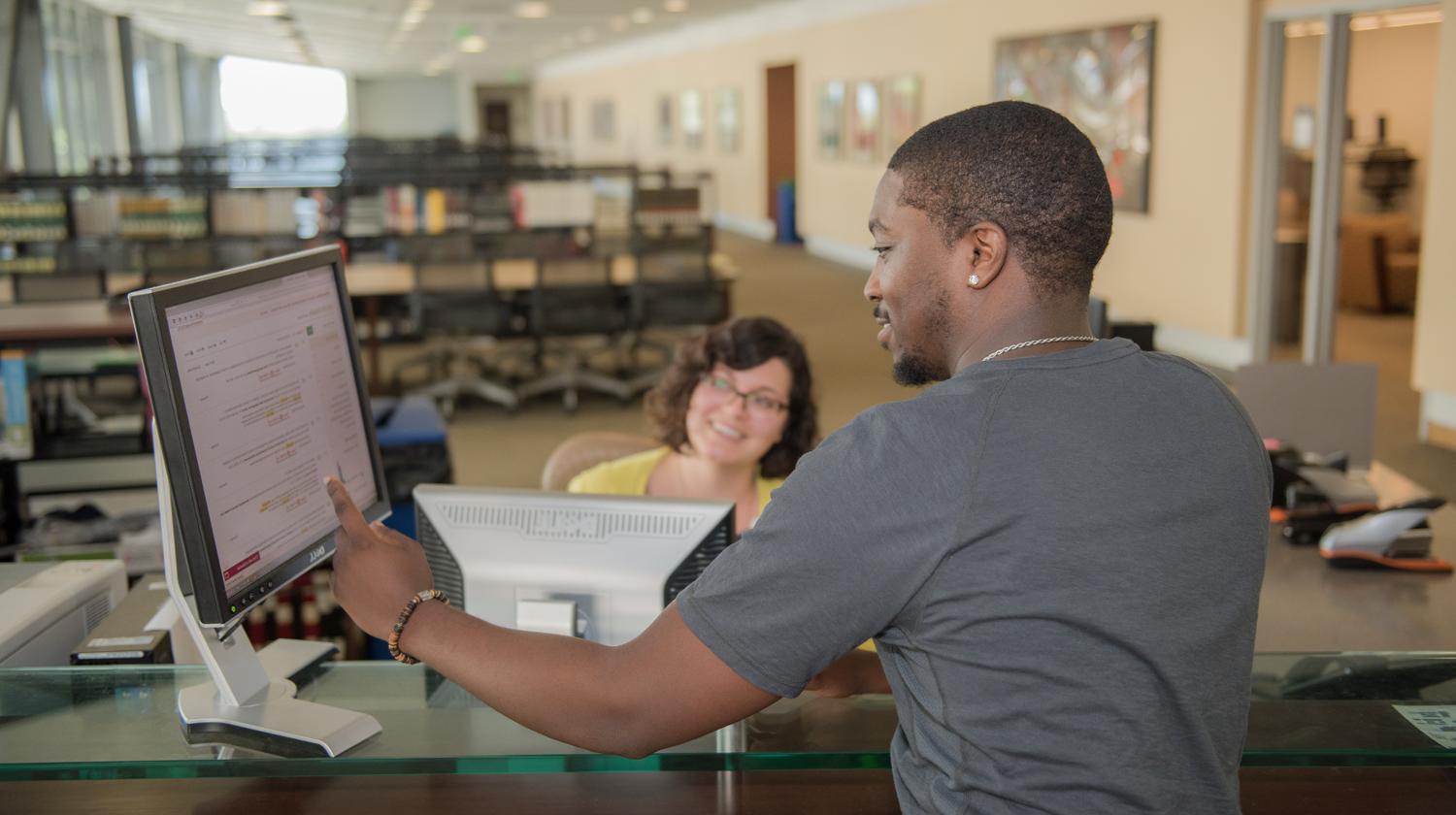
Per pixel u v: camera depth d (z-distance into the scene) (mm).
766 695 950
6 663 1530
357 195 9734
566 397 7430
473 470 6016
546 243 8227
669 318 7578
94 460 4316
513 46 22688
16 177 9023
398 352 9008
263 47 22703
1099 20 9188
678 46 20578
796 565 918
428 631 1080
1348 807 1393
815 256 15430
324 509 1383
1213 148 7984
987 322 983
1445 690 1462
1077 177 957
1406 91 9266
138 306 1093
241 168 14992
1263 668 1527
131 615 1716
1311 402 3129
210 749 1297
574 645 1020
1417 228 9523
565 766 1286
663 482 2402
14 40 10461
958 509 897
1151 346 3043
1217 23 7859
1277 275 7750
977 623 900
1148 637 889
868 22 13602
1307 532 2676
